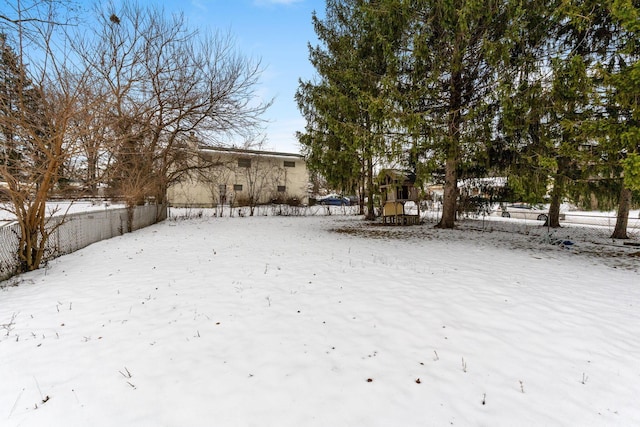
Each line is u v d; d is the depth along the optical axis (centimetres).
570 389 238
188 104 1416
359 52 1176
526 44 857
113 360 276
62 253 715
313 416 209
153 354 286
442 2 841
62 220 660
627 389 237
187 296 437
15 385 243
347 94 1211
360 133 1023
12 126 528
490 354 287
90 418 209
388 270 575
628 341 311
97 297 433
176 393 233
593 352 290
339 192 1667
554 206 1384
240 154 2347
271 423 203
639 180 592
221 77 1495
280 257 686
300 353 288
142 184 1257
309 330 334
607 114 775
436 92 944
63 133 542
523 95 796
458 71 928
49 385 243
